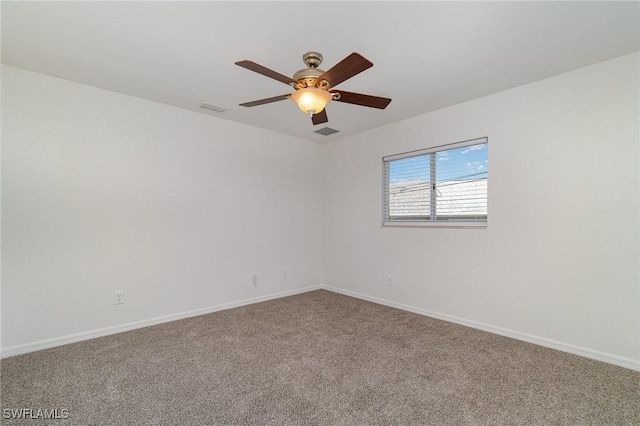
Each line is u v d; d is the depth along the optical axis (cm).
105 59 226
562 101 246
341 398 181
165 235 315
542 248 257
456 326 302
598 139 230
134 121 296
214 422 160
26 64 234
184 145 328
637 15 173
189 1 163
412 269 351
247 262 381
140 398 180
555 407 173
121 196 288
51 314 253
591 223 234
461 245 309
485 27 185
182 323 310
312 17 176
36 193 248
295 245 434
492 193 286
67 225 261
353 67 164
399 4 164
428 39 198
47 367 217
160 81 262
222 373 209
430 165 343
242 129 376
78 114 266
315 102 185
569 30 188
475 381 200
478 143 298
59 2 164
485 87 271
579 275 239
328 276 458
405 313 344
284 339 269
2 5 167
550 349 248
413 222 359
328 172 460
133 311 294
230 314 339
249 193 383
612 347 224
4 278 235
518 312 270
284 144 421
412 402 177
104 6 168
